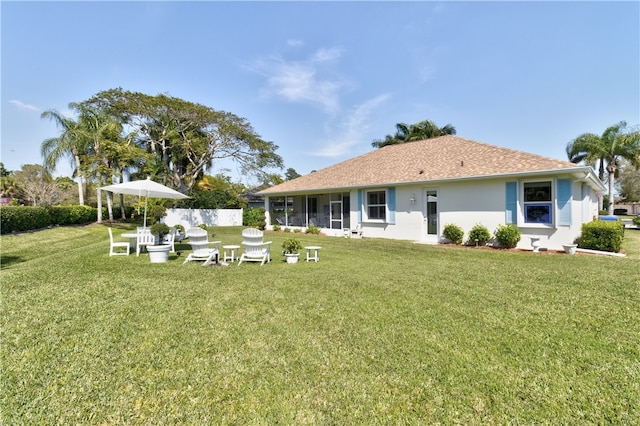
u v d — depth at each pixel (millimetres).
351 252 11148
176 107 27344
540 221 11117
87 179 21719
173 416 2547
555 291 5785
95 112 21922
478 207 12445
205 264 8352
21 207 15242
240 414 2570
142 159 24484
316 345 3688
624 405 2645
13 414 2539
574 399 2727
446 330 4070
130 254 10164
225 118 29641
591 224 10930
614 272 7309
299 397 2773
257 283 6422
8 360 3311
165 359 3379
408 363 3291
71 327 4129
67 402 2693
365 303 5133
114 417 2535
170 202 27594
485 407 2643
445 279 6762
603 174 31828
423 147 18203
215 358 3408
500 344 3688
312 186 19141
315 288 6043
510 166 11758
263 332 4039
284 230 21016
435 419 2512
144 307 4910
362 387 2906
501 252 10758
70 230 17203
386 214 15555
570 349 3568
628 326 4172
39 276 6758
